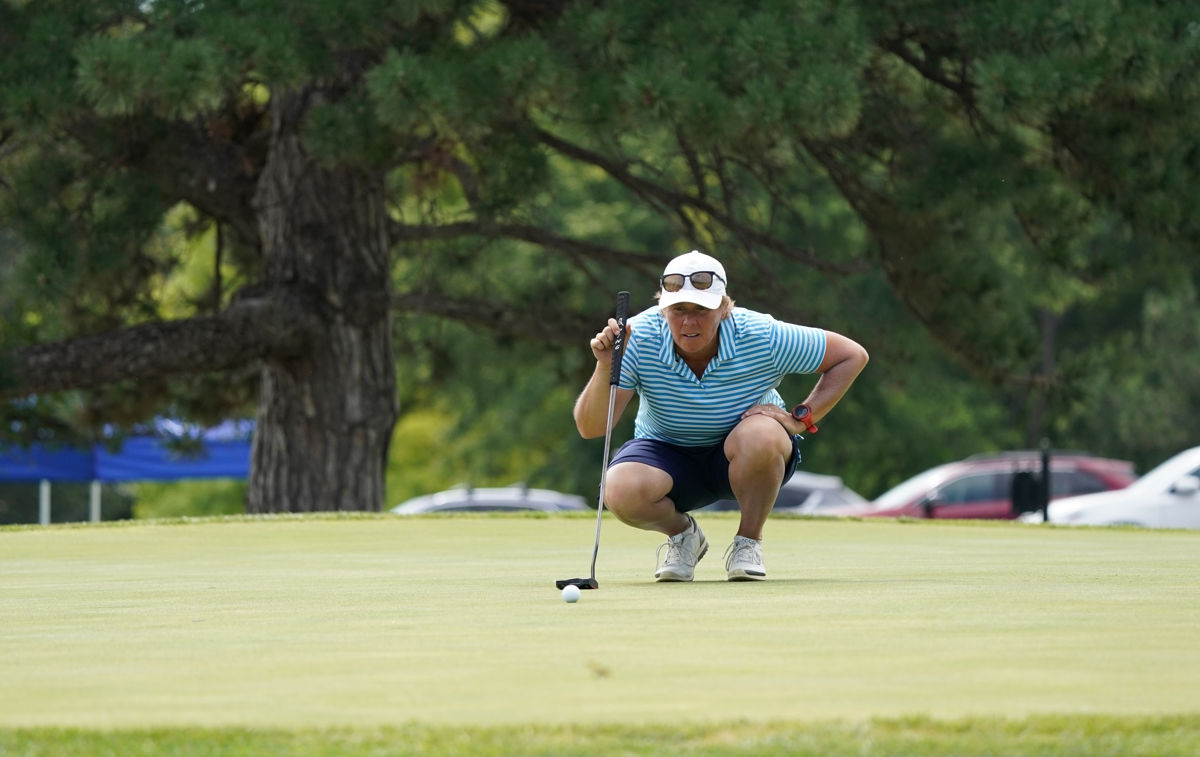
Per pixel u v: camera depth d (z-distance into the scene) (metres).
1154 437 133.75
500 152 44.84
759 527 19.94
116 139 47.66
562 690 10.98
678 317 19.12
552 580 20.38
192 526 31.25
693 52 39.34
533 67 39.03
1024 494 54.47
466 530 30.83
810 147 50.09
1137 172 48.25
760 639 13.52
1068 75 40.88
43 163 48.28
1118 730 9.44
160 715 10.12
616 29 39.91
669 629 14.27
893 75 50.38
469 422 127.81
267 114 54.69
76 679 11.66
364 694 10.88
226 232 62.75
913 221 49.94
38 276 46.00
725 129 38.25
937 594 17.47
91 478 79.75
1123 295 136.25
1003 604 16.30
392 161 45.16
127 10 42.41
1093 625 14.45
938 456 129.00
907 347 56.38
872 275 87.94
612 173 52.44
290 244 50.91
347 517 33.19
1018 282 61.72
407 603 17.08
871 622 14.71
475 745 9.10
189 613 16.27
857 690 10.90
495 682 11.32
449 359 67.75
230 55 38.16
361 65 46.12
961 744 9.12
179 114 43.72
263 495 51.97
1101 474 89.19
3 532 30.02
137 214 48.78
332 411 51.12
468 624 14.87
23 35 41.91
